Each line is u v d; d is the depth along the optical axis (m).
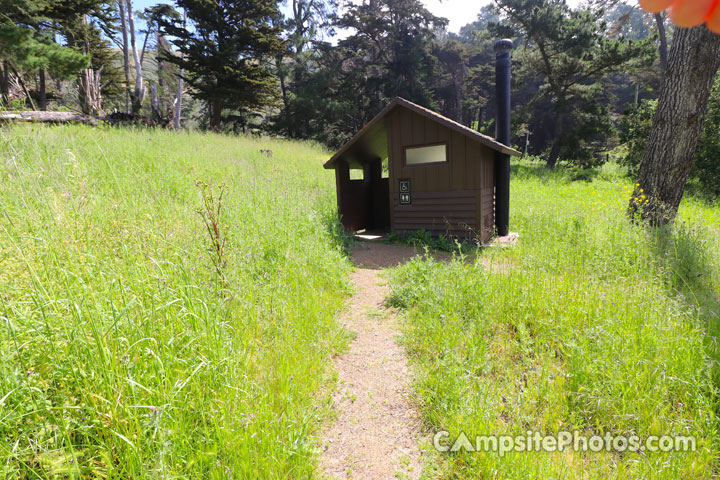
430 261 6.14
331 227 9.02
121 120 18.05
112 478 2.09
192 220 5.49
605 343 3.34
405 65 37.81
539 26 25.70
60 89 33.03
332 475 2.56
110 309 2.71
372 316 5.01
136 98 27.52
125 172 7.95
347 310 5.21
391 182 9.87
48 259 3.03
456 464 2.59
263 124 37.00
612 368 3.06
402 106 9.22
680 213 10.43
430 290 5.13
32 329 2.41
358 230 11.29
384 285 6.25
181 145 13.86
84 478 2.07
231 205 6.72
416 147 9.45
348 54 39.25
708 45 7.30
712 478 2.38
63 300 2.52
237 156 14.33
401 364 3.84
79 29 25.66
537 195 14.98
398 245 9.33
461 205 8.92
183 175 9.20
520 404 2.96
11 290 2.89
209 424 2.54
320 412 3.08
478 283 4.89
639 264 5.50
